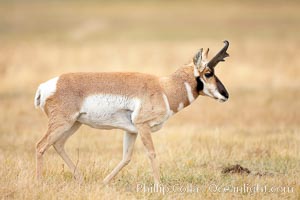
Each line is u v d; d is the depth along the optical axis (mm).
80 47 123875
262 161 34312
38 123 49938
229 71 82875
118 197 26219
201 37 152875
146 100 29812
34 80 75125
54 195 26219
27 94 66500
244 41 134375
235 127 47781
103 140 42000
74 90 29609
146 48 119938
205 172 31797
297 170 32375
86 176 30484
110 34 166250
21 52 110250
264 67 87312
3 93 67000
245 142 39562
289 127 47406
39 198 26094
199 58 30719
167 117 30609
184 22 196250
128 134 30547
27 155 35688
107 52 110125
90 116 29891
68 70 85000
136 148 40281
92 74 30156
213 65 31141
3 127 47562
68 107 29469
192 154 35875
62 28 186125
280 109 56469
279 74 81000
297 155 35219
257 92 67938
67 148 39031
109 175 29984
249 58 99750
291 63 90562
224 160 34719
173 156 35344
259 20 196625
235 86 73312
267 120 51469
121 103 29734
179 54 106875
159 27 182500
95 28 182375
